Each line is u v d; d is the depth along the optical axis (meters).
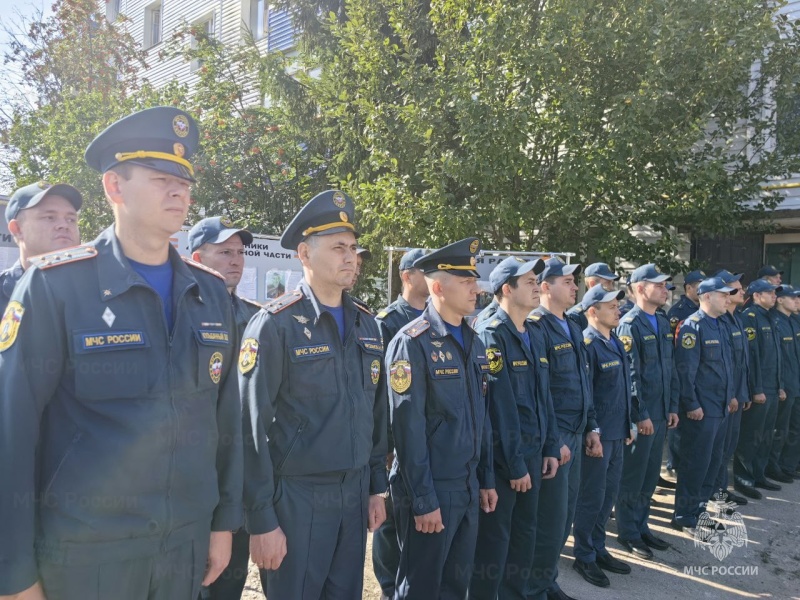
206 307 1.78
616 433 3.93
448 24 6.84
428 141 6.49
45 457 1.48
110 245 1.65
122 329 1.55
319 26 8.86
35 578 1.39
